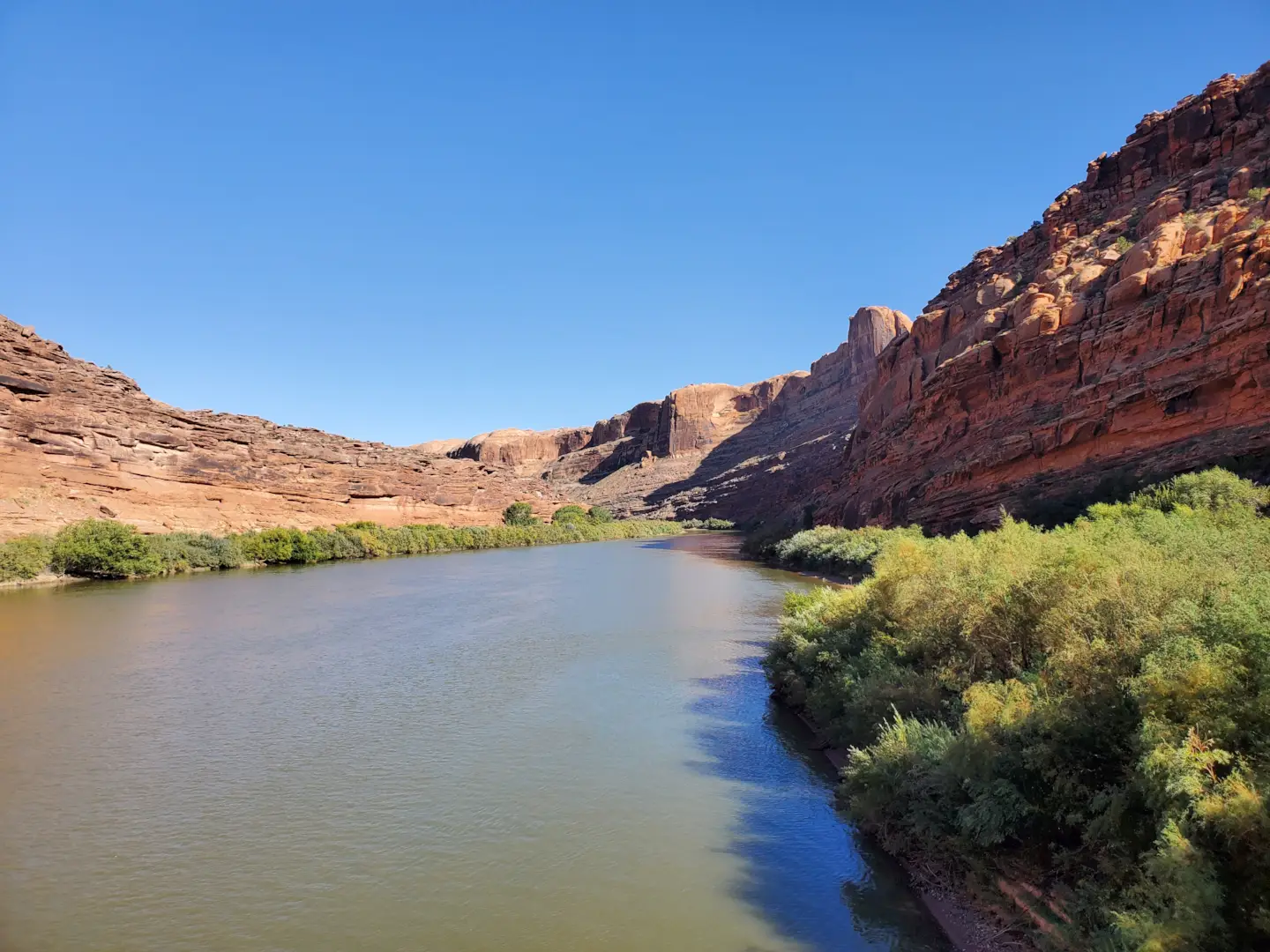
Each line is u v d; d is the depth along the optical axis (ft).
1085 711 23.31
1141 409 96.58
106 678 60.49
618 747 43.06
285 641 76.59
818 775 38.14
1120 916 16.75
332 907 26.23
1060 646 29.04
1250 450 76.07
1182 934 15.12
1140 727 20.52
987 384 141.18
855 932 23.98
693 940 23.82
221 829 32.63
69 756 41.98
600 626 84.58
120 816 34.06
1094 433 103.30
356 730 46.57
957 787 26.05
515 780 38.11
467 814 33.99
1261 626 19.83
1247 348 82.74
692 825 32.53
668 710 50.34
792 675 50.03
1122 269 120.67
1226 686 19.16
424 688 56.95
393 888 27.55
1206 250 98.94
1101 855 20.59
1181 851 16.21
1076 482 100.48
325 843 31.27
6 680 59.93
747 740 43.96
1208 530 39.91
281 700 53.62
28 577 129.18
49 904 26.53
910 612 43.27
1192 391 88.94
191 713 50.37
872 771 30.63
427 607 101.96
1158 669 20.67
